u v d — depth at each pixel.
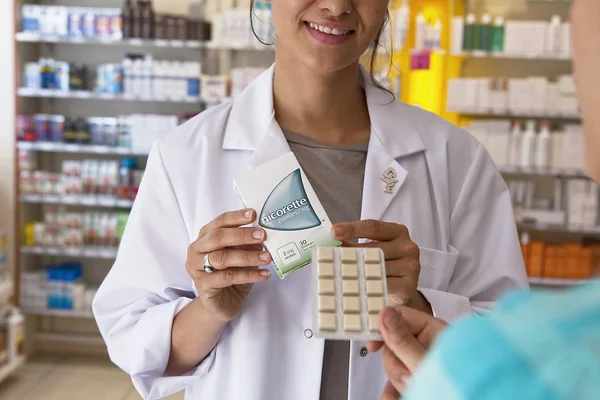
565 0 4.99
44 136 4.84
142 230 1.38
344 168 1.37
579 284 0.47
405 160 1.41
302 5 1.18
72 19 4.80
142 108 5.21
